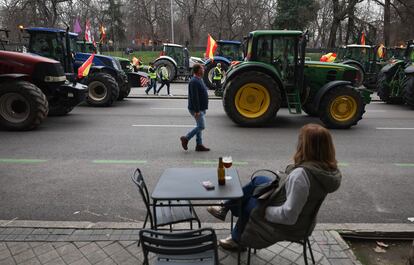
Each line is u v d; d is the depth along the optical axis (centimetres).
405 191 523
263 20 4781
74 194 499
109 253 343
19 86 870
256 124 952
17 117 889
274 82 940
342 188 531
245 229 305
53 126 948
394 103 1497
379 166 635
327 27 4631
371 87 2044
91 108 1270
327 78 1005
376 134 892
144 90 1930
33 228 388
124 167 613
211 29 5219
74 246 354
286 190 278
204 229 238
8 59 930
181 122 1009
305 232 295
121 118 1069
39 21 3738
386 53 2345
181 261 260
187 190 315
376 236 381
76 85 1077
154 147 743
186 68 2481
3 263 327
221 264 327
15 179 554
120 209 455
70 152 701
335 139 835
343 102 942
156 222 326
